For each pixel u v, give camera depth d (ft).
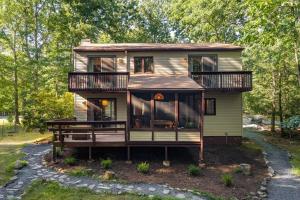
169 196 41.93
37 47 116.98
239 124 73.56
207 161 58.59
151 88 57.62
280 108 95.14
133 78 69.05
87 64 73.31
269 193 46.44
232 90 68.90
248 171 53.16
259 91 99.91
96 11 118.32
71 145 55.21
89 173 49.42
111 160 56.24
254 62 100.07
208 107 73.51
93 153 59.72
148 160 57.16
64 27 114.93
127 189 43.88
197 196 42.78
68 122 55.26
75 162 53.83
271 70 93.56
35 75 110.83
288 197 44.96
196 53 73.97
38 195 40.91
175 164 55.67
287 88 93.20
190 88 57.47
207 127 73.61
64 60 111.65
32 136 85.61
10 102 113.19
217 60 73.87
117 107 73.46
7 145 71.67
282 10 48.88
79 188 43.34
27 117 82.17
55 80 111.04
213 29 113.19
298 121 51.34
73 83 68.39
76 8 114.52
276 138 91.30
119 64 73.92
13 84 109.91
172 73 74.38
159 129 57.00
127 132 56.85
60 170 50.70
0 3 110.11
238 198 43.86
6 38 111.86
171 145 56.85
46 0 116.26
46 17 117.50
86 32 112.06
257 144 78.13
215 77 69.10
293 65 87.40
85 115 73.61
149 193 42.86
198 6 106.11
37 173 49.16
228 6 98.99
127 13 142.10
